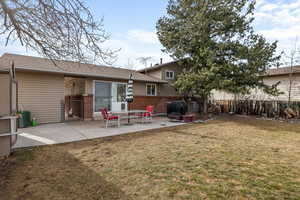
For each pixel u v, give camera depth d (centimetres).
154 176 302
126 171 322
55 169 328
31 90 793
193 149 462
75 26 313
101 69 1150
